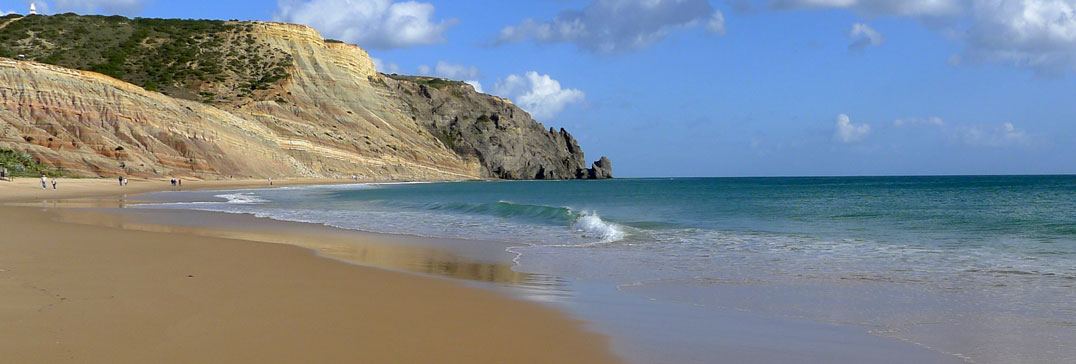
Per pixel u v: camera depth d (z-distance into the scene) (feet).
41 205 100.89
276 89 350.64
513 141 495.00
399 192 204.54
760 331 23.58
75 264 34.73
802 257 45.14
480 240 57.16
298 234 61.16
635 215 90.89
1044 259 43.19
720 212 97.30
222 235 57.57
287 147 315.78
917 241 55.06
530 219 82.48
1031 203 120.16
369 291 29.53
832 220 79.36
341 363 18.12
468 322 23.88
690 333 23.11
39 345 18.43
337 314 24.29
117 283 28.81
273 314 23.81
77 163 215.51
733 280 35.12
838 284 33.86
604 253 47.60
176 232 58.95
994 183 322.75
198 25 406.62
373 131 379.55
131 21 407.85
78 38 372.79
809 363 19.66
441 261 42.63
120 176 202.49
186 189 198.59
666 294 30.83
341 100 385.50
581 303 28.22
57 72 237.25
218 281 30.53
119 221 71.20
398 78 566.77
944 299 29.71
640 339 22.06
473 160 453.17
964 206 110.22
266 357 18.34
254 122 307.37
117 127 239.09
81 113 233.76
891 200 138.62
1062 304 28.48
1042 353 20.88
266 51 384.68
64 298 24.95
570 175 538.06
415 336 21.52
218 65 364.17
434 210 101.71
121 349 18.43
